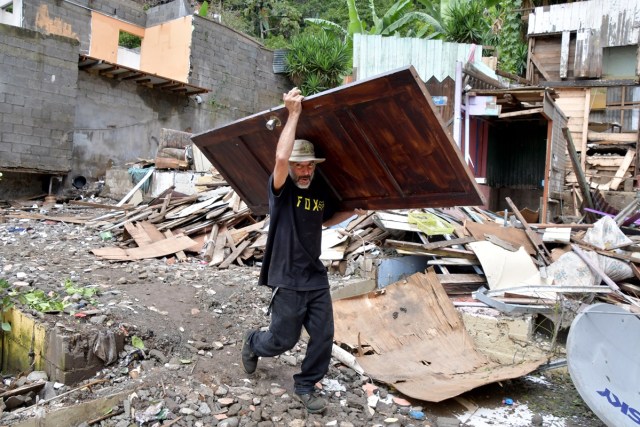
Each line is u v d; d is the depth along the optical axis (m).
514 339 5.13
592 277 6.09
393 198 3.43
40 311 4.00
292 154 3.12
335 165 3.44
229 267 6.81
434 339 4.75
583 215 10.68
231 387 3.56
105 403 3.20
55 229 8.48
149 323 4.19
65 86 12.66
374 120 2.94
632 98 14.70
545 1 17.03
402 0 18.53
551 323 5.46
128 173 12.80
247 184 4.31
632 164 13.59
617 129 15.15
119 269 6.06
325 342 3.30
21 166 12.02
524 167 14.07
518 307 5.36
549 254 6.80
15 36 11.77
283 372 3.91
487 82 11.14
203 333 4.33
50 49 12.34
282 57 19.47
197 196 9.21
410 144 2.96
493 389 4.18
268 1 31.34
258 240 7.36
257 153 3.84
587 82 14.58
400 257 6.85
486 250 6.43
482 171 12.98
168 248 7.18
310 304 3.30
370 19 30.41
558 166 11.76
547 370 4.58
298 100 3.01
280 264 3.22
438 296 5.11
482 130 12.84
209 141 4.03
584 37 14.70
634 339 3.92
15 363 4.03
